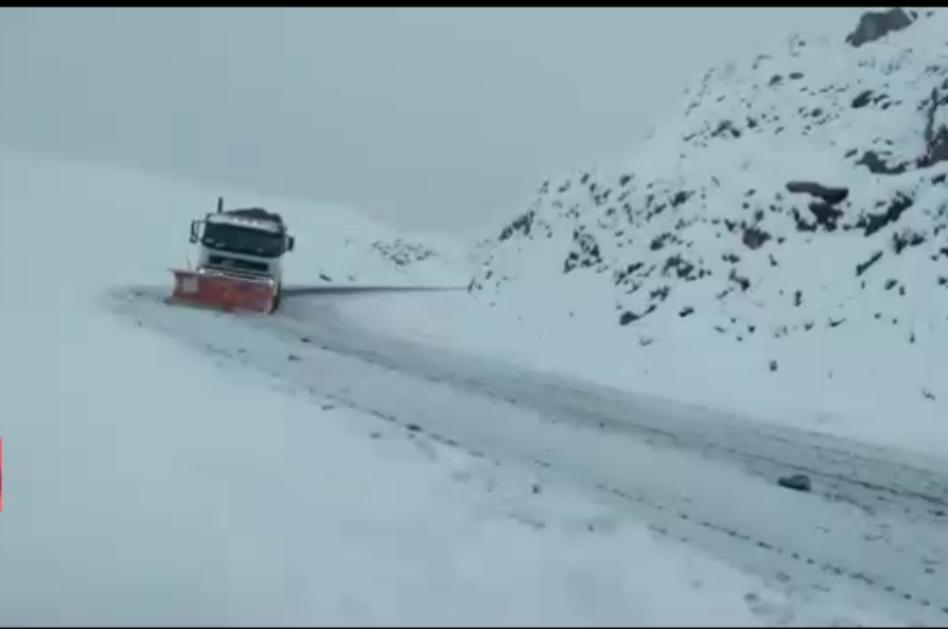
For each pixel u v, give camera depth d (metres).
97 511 6.09
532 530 6.40
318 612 4.74
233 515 6.19
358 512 6.46
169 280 35.31
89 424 8.33
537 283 29.31
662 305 22.61
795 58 31.67
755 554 6.51
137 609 4.68
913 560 6.82
